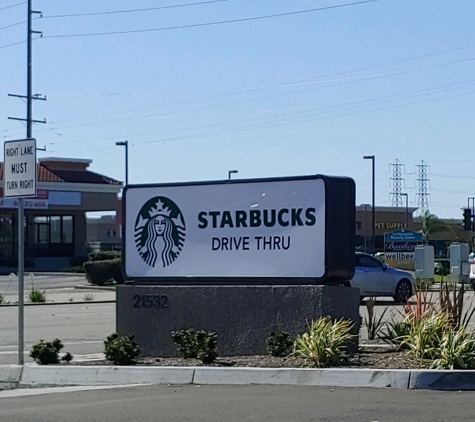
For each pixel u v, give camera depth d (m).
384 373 11.33
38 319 24.67
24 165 13.20
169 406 10.26
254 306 13.96
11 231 65.62
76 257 64.56
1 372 12.95
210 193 14.80
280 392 11.09
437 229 89.69
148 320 14.64
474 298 28.69
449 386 11.11
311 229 14.00
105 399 10.88
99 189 65.81
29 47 46.44
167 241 15.03
